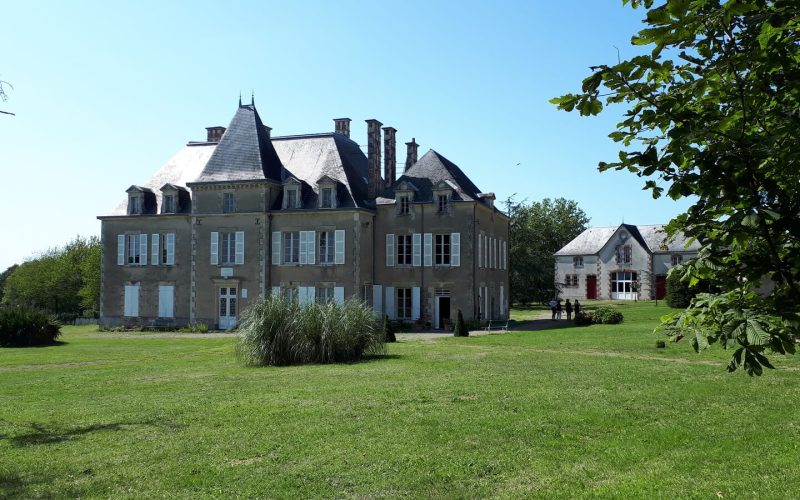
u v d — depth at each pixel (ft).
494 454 29.43
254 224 138.92
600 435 32.55
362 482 25.99
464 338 99.45
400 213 136.98
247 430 35.32
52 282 265.54
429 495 24.31
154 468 28.50
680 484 23.93
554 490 24.22
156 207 151.02
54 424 38.34
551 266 217.15
